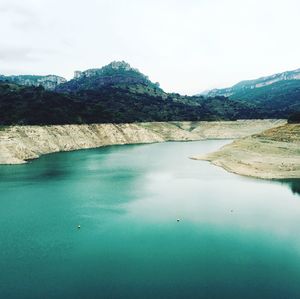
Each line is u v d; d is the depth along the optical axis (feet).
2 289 103.55
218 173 264.52
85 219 161.89
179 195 201.16
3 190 215.51
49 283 106.63
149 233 144.46
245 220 157.99
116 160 338.54
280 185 221.05
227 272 112.78
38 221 159.74
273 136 341.62
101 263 119.03
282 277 109.60
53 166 302.86
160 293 101.35
